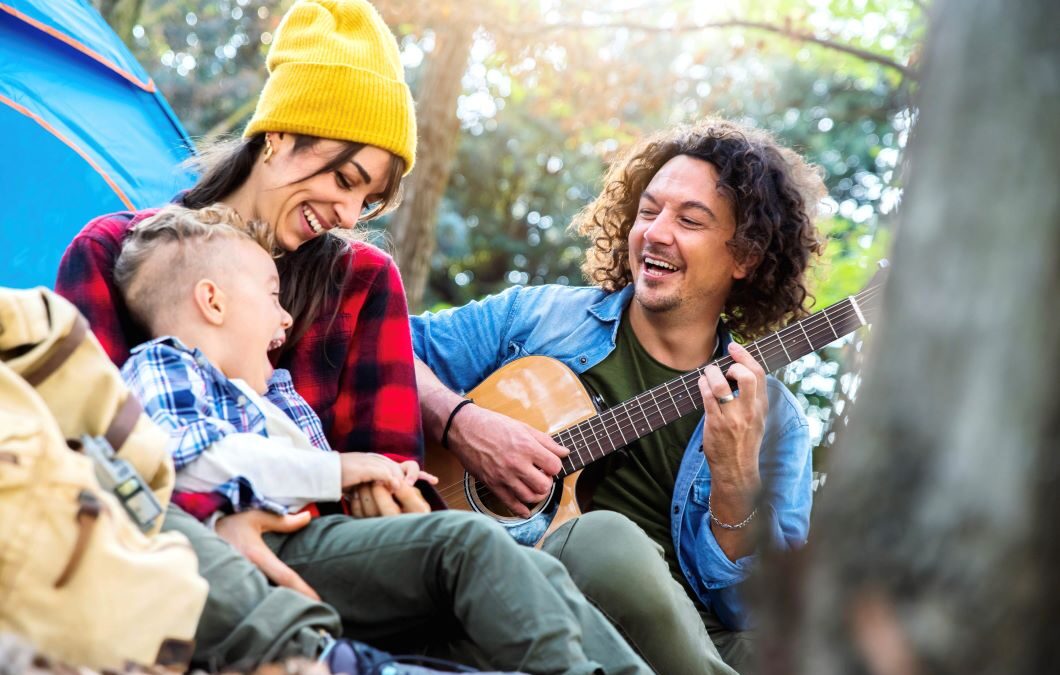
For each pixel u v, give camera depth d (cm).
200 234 234
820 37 743
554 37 704
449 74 664
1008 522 115
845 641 123
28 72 383
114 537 165
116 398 178
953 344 118
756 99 868
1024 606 116
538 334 343
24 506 157
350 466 231
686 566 312
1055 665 116
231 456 209
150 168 407
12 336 171
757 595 134
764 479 150
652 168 343
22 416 162
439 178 659
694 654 241
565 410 325
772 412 178
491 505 322
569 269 1249
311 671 168
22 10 384
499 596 194
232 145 267
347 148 255
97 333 239
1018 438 115
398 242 649
